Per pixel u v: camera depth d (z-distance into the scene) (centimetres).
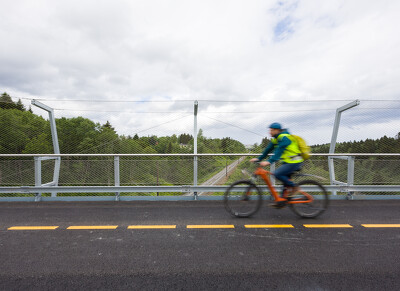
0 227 379
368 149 597
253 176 427
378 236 336
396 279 225
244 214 431
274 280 223
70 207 503
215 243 312
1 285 216
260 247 299
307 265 253
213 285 215
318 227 373
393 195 567
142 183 575
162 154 566
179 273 237
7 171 570
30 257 274
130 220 414
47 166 594
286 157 395
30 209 488
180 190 563
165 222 402
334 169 598
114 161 574
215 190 562
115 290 208
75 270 244
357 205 510
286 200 410
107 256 276
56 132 632
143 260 265
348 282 220
